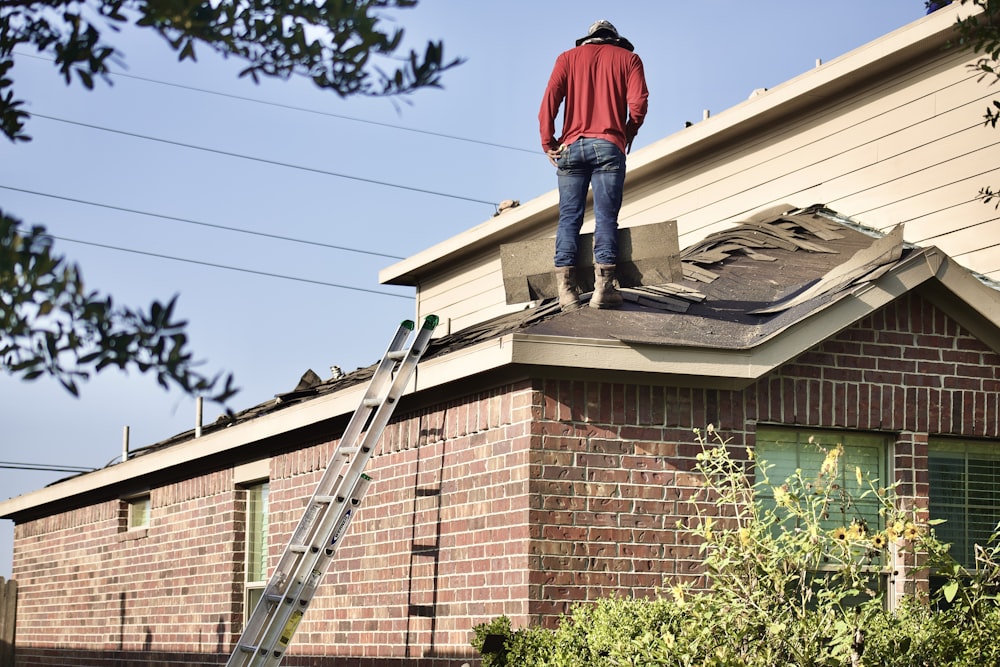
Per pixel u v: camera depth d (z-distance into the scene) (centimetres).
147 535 1622
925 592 963
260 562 1407
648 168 1672
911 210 1335
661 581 949
